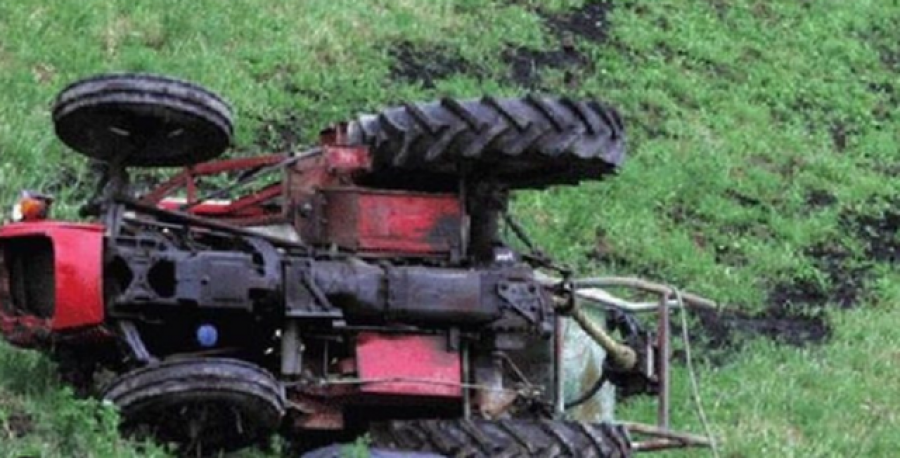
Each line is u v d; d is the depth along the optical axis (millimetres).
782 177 21375
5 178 13906
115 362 10250
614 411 13680
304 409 10062
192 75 17844
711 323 17312
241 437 9594
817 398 15602
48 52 17078
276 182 13133
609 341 11398
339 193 10633
